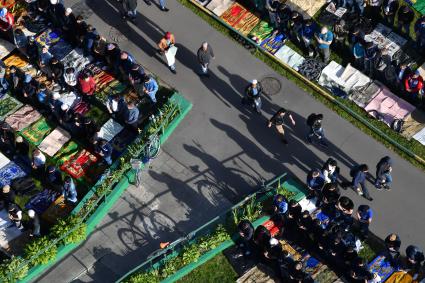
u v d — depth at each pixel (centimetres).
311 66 3262
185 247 2814
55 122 3194
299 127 3127
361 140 3084
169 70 3297
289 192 2920
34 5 3434
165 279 2781
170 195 2992
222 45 3356
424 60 3266
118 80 3275
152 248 2881
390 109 3145
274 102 3195
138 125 3138
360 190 2942
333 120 3139
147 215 2955
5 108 3241
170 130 3116
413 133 3089
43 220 2959
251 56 3319
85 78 3139
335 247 2691
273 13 3291
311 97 3200
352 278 2725
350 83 3216
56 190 3034
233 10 3441
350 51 3288
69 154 3108
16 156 3123
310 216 2744
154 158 3022
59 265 2866
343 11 3384
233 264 2825
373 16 3388
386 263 2806
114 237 2914
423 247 2839
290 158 3056
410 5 3419
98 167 3064
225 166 3050
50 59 3197
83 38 3262
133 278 2748
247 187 2995
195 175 3034
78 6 3503
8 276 2775
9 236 2928
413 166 3014
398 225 2891
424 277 2775
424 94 3120
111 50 3161
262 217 2867
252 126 3139
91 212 2933
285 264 2683
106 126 3152
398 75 3092
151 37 3400
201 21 3428
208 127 3144
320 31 3191
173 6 3478
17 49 3403
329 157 3053
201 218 2933
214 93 3228
